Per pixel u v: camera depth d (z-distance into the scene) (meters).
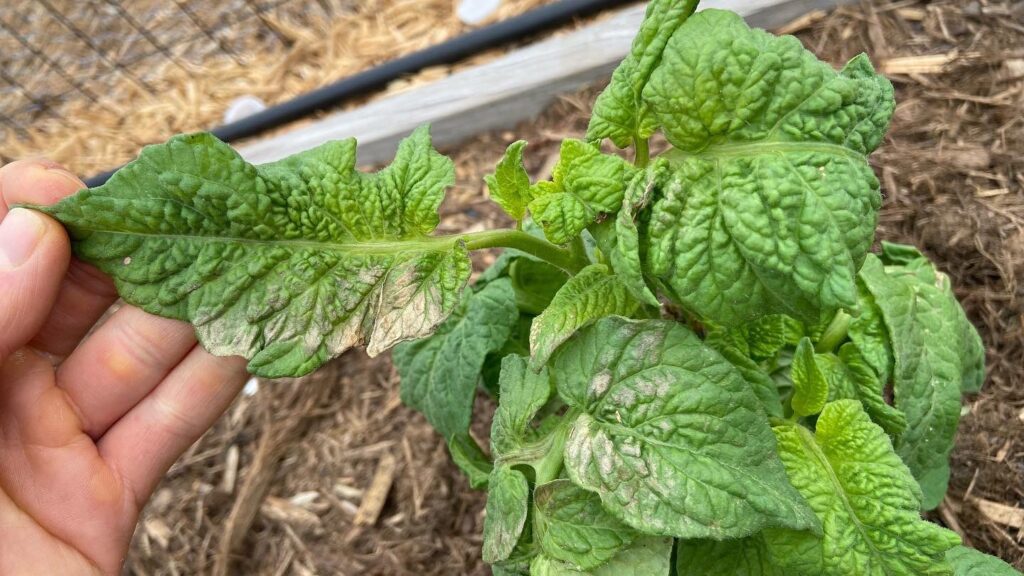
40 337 0.22
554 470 0.19
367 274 0.19
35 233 0.17
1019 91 0.34
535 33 0.44
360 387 0.37
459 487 0.33
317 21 0.53
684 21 0.16
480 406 0.34
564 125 0.41
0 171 0.21
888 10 0.38
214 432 0.37
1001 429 0.28
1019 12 0.36
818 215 0.15
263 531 0.34
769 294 0.16
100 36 0.58
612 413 0.17
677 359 0.17
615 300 0.18
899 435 0.21
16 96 0.56
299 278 0.19
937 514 0.27
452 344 0.26
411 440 0.34
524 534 0.19
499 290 0.25
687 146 0.16
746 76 0.15
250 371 0.18
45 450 0.22
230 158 0.18
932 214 0.32
